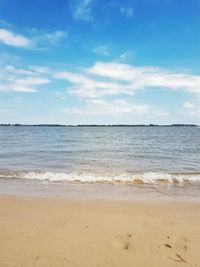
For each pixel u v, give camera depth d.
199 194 8.30
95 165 15.82
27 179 10.57
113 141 44.94
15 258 3.65
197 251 3.99
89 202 6.86
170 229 4.93
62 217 5.50
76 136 66.12
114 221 5.32
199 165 16.28
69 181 10.28
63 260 3.62
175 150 27.56
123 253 3.88
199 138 58.41
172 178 11.18
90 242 4.23
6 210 5.94
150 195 8.07
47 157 19.77
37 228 4.80
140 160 18.73
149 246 4.14
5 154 21.44
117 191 8.62
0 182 9.94
